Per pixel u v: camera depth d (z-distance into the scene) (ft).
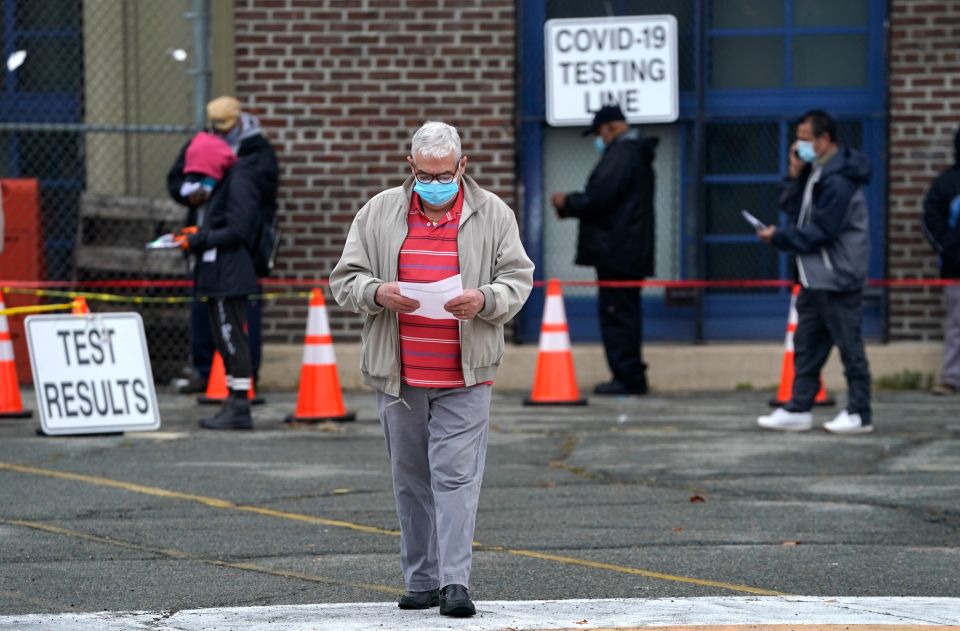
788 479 69.97
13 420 91.86
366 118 109.70
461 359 44.04
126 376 84.64
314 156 109.70
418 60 109.29
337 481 69.31
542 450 78.79
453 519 43.93
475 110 109.29
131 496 65.41
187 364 111.14
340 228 110.01
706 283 107.96
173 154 116.16
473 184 44.70
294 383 109.19
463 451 44.11
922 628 42.88
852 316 83.20
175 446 79.97
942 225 103.71
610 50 107.55
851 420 84.17
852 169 81.61
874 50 110.52
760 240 111.45
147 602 47.14
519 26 109.29
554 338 98.48
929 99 108.06
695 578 50.62
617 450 78.69
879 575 51.08
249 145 92.27
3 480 69.31
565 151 111.75
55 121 117.50
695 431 85.71
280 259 110.11
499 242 44.70
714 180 111.55
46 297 110.32
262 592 48.52
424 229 44.45
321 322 89.56
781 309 110.93
